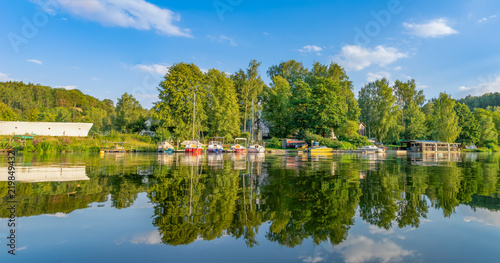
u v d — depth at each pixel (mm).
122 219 5312
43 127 48344
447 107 66312
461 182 10562
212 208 6289
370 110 76812
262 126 75438
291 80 73375
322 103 56125
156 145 50500
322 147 46062
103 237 4336
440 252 3877
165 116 50000
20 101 111125
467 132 72000
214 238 4406
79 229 4695
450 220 5488
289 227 5043
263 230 4848
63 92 140625
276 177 11828
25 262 3367
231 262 3490
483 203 6973
